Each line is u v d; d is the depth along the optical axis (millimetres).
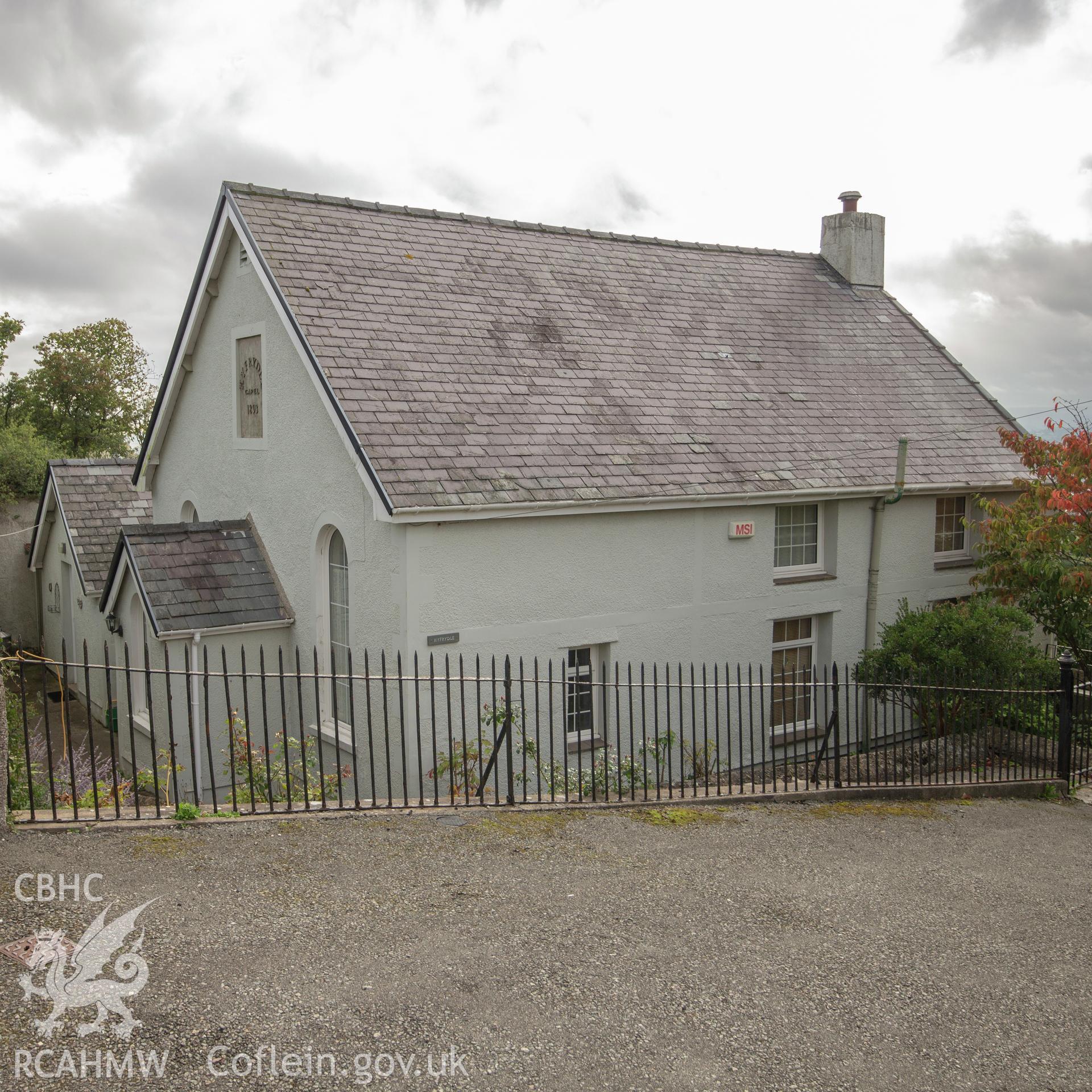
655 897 6887
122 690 14969
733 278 17734
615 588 12609
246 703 8234
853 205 19594
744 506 13633
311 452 12523
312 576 12688
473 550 11391
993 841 8773
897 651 13320
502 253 15195
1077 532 13211
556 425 12617
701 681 13555
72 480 20172
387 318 12820
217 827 7664
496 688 11445
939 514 16422
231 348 14305
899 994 5754
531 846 7734
